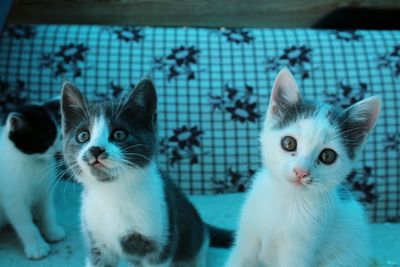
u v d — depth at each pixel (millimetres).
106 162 417
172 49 687
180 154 665
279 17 749
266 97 668
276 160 425
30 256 539
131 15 743
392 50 686
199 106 666
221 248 574
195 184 674
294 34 707
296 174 406
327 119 425
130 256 477
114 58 681
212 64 680
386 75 674
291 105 440
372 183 660
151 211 456
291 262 438
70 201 640
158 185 467
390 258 549
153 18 747
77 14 738
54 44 687
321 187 420
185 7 739
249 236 462
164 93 665
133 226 456
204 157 667
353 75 675
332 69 677
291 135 419
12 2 605
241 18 749
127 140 436
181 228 500
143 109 456
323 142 414
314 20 751
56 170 580
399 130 658
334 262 468
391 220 668
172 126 663
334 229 456
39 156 548
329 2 737
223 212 626
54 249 560
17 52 681
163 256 471
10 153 543
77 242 573
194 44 691
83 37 691
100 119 437
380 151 658
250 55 687
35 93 673
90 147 419
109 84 671
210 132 665
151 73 671
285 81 441
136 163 439
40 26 706
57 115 571
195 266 531
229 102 667
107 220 454
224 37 702
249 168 670
